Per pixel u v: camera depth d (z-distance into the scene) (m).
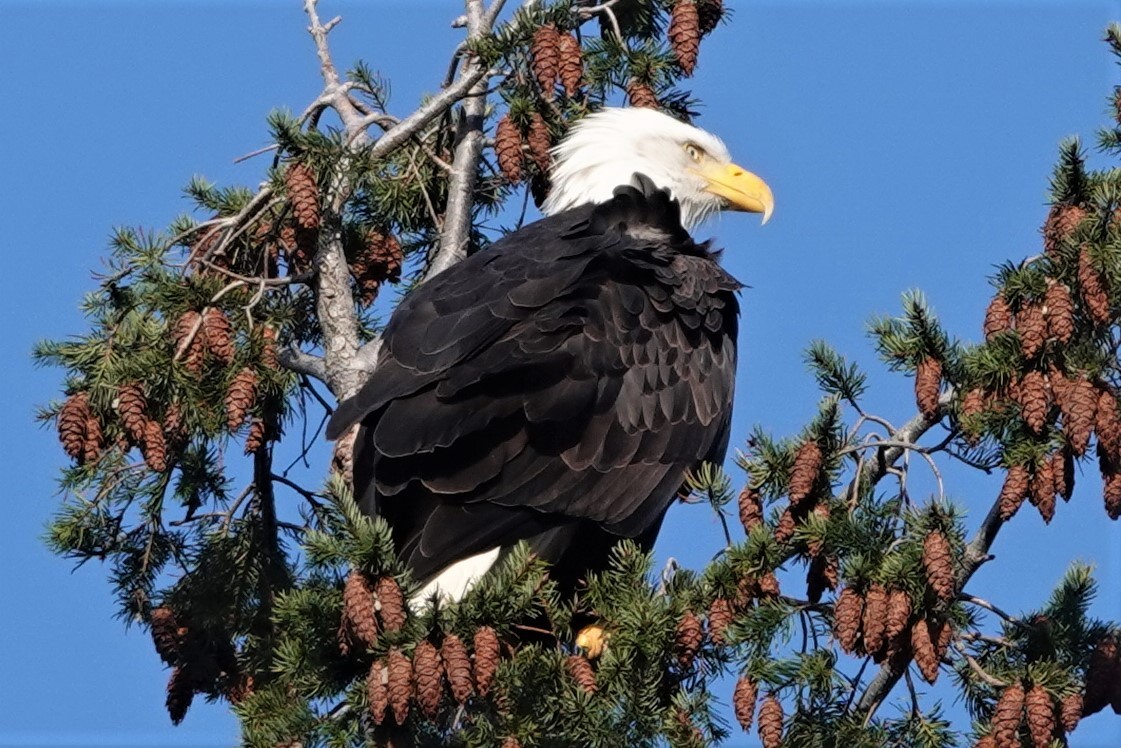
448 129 14.88
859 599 10.20
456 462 12.20
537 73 13.30
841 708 10.55
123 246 13.16
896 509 10.76
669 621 10.52
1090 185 11.79
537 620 11.26
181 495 13.61
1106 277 10.98
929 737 10.42
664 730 10.20
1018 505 10.56
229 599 13.08
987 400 10.90
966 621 10.46
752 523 11.03
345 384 13.04
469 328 12.45
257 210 13.27
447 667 9.73
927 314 11.20
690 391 13.31
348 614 9.95
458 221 14.27
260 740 10.47
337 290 13.18
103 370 12.30
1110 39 12.52
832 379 11.47
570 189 15.96
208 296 12.59
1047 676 10.09
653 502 12.95
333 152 12.83
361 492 12.35
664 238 14.27
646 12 14.51
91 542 13.31
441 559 12.05
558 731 10.23
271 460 13.62
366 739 10.27
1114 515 10.62
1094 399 10.46
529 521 12.39
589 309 12.96
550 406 12.50
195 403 12.35
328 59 14.24
